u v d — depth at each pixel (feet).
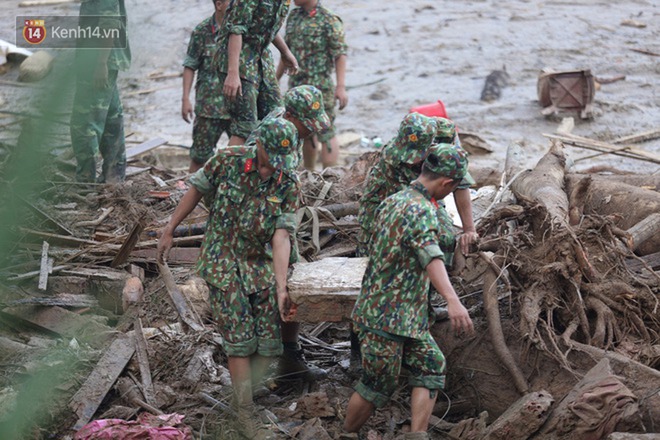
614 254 70.38
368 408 61.16
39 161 38.47
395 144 67.77
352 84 194.39
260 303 64.13
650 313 68.08
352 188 94.27
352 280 65.46
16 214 39.42
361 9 257.55
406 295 58.03
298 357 71.92
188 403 67.62
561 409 59.06
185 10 234.99
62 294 78.18
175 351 73.36
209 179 63.46
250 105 97.25
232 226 63.21
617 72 201.57
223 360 74.43
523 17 245.86
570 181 90.89
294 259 68.95
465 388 68.23
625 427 56.44
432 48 219.20
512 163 101.50
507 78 193.67
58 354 69.82
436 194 58.95
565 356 63.67
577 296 67.10
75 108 97.86
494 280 68.49
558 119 169.78
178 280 82.33
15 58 158.30
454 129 69.67
